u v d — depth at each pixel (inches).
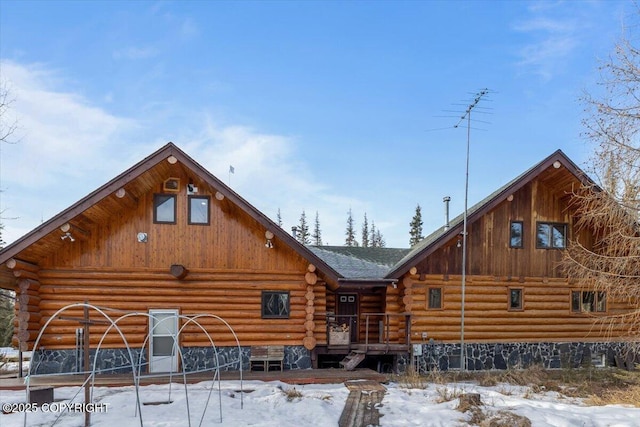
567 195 634.2
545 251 630.5
